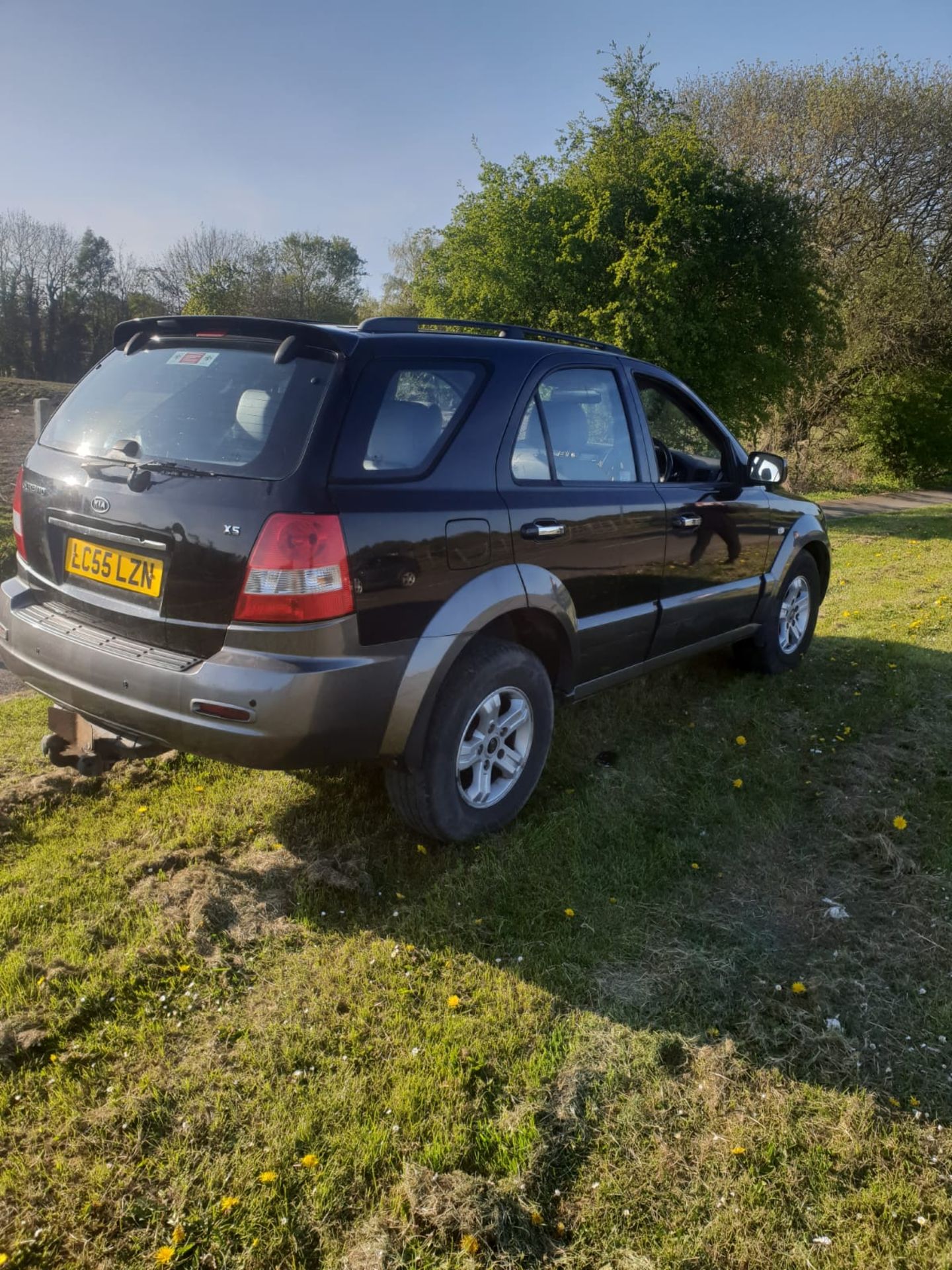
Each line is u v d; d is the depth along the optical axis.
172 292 57.69
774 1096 2.19
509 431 3.23
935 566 9.05
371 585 2.66
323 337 2.75
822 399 23.67
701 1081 2.24
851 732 4.39
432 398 2.99
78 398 3.31
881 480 22.88
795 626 5.39
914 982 2.62
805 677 5.25
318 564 2.55
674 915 2.91
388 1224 1.83
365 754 2.80
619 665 3.94
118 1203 1.86
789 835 3.47
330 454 2.63
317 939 2.74
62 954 2.59
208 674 2.59
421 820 3.10
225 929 2.76
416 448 2.90
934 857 3.28
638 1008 2.48
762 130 23.52
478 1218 1.83
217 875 3.01
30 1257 1.75
